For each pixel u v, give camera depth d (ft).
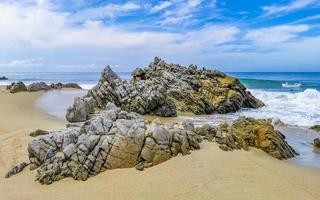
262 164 59.67
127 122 61.41
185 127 70.23
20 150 68.33
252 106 147.64
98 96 128.06
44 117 107.96
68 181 53.01
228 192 46.75
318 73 459.73
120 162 55.93
